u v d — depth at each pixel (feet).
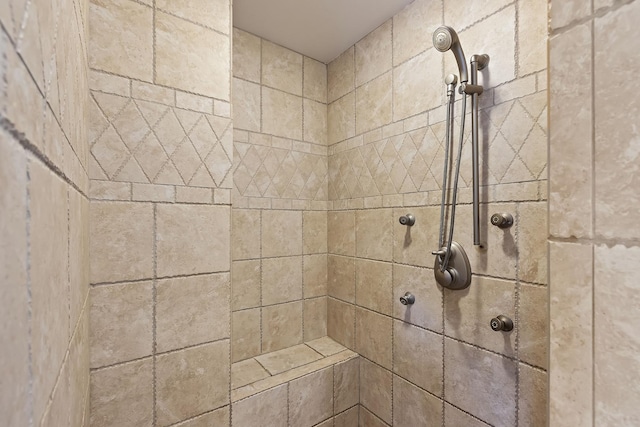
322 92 5.15
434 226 3.57
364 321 4.47
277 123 4.66
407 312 3.86
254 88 4.45
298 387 3.95
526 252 2.77
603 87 0.78
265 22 4.19
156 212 2.75
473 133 3.02
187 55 2.92
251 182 4.41
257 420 3.59
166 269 2.80
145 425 2.68
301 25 4.26
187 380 2.90
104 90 2.50
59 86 0.98
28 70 0.59
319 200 5.11
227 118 3.15
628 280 0.74
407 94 3.88
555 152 0.90
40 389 0.69
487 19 3.06
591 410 0.81
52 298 0.84
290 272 4.79
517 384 2.82
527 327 2.76
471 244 3.19
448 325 3.40
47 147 0.77
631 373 0.73
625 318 0.74
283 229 4.71
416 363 3.75
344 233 4.83
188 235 2.92
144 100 2.69
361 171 4.54
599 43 0.79
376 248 4.30
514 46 2.85
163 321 2.78
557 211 0.89
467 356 3.22
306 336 4.95
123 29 2.59
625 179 0.74
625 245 0.74
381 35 4.23
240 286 4.33
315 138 5.08
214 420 3.05
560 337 0.89
